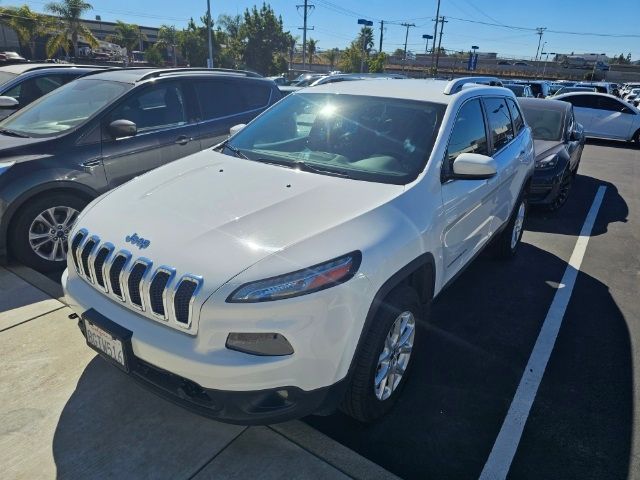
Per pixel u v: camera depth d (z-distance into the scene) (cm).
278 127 366
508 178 429
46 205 433
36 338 331
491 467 246
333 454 245
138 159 493
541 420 279
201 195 273
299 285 212
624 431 273
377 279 234
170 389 226
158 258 227
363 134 331
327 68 7556
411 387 304
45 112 498
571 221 673
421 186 286
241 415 217
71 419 262
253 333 209
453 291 438
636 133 1492
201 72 575
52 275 443
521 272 486
